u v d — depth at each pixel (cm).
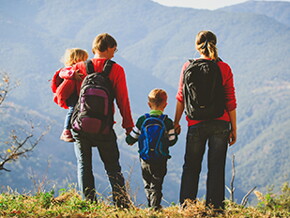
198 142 818
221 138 799
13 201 855
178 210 827
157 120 846
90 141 830
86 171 840
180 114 847
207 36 804
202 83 764
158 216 766
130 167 864
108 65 816
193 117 791
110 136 823
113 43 844
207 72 763
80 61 881
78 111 795
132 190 854
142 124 849
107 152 835
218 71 775
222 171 803
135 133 846
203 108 772
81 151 838
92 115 770
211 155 802
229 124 813
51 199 862
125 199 839
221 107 782
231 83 802
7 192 957
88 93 776
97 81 792
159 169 847
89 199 837
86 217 728
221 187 801
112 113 805
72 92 848
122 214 768
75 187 938
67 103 855
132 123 841
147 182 866
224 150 803
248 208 896
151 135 838
